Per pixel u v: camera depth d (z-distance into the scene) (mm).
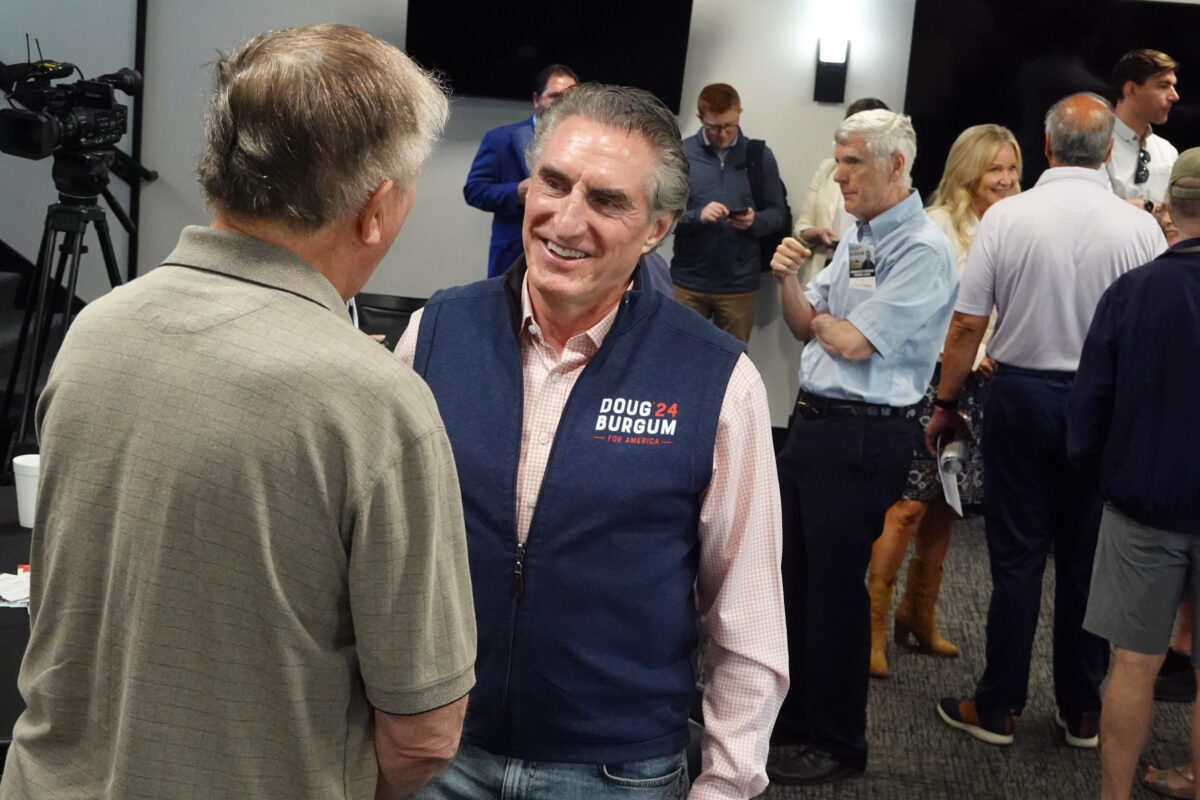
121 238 5773
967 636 3701
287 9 5598
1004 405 2896
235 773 946
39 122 3305
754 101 5543
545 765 1339
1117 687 2518
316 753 970
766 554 1386
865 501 2629
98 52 5633
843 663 2746
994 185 3842
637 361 1356
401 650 959
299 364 912
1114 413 2439
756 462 1364
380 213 983
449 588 994
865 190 2568
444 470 979
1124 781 2541
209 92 970
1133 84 4219
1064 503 2941
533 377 1386
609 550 1309
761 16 5473
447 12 5484
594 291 1326
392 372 950
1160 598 2439
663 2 5414
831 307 2744
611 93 1335
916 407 2654
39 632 1010
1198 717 2494
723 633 1389
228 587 916
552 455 1326
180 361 921
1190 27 5195
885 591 3371
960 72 5367
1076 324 2820
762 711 1375
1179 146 5301
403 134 950
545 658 1309
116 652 955
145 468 918
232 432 900
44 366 4641
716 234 5203
